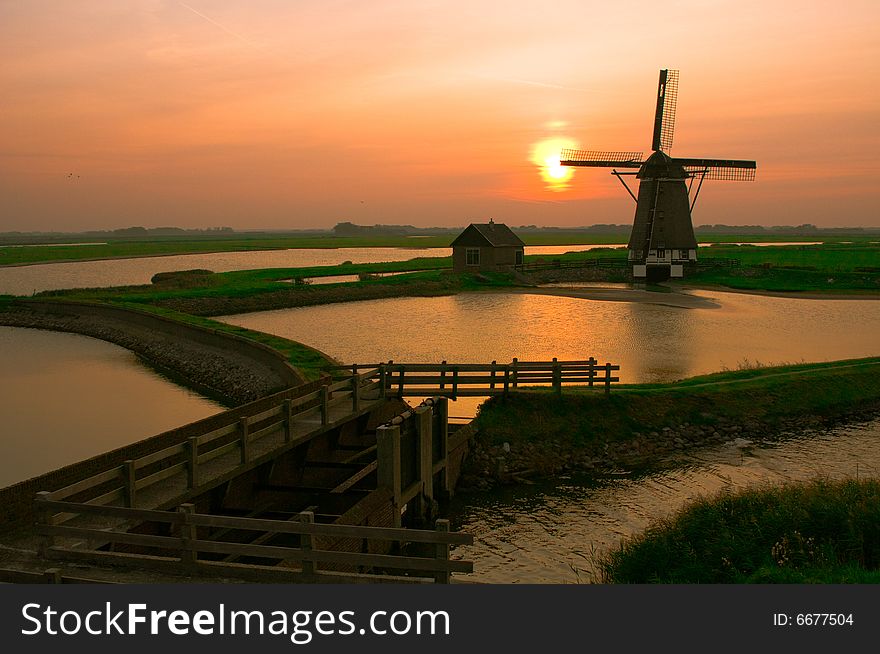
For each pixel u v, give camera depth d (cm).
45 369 4497
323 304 7762
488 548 1923
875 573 1214
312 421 2175
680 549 1468
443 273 9956
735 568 1338
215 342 4481
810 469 2459
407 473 2025
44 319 6612
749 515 1532
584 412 2755
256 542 1877
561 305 7444
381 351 4597
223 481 1658
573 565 1798
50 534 1226
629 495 2275
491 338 5162
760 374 3400
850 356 4369
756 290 8756
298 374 3167
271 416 1988
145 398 3675
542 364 2786
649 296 8269
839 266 10181
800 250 15388
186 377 4244
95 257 17262
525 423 2666
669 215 9844
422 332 5512
